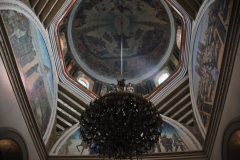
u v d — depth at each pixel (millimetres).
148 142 6945
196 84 10844
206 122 9766
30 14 8797
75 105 12359
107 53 16828
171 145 10484
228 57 7207
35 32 9445
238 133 7348
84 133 7055
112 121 6363
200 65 10164
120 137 6387
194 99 11227
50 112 11188
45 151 9812
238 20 6473
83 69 15383
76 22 14820
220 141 8297
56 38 11586
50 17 10352
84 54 15828
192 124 11484
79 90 12680
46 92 10727
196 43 10438
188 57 11812
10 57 7316
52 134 11062
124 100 6797
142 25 16125
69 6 11281
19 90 7891
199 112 10594
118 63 16672
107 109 6688
